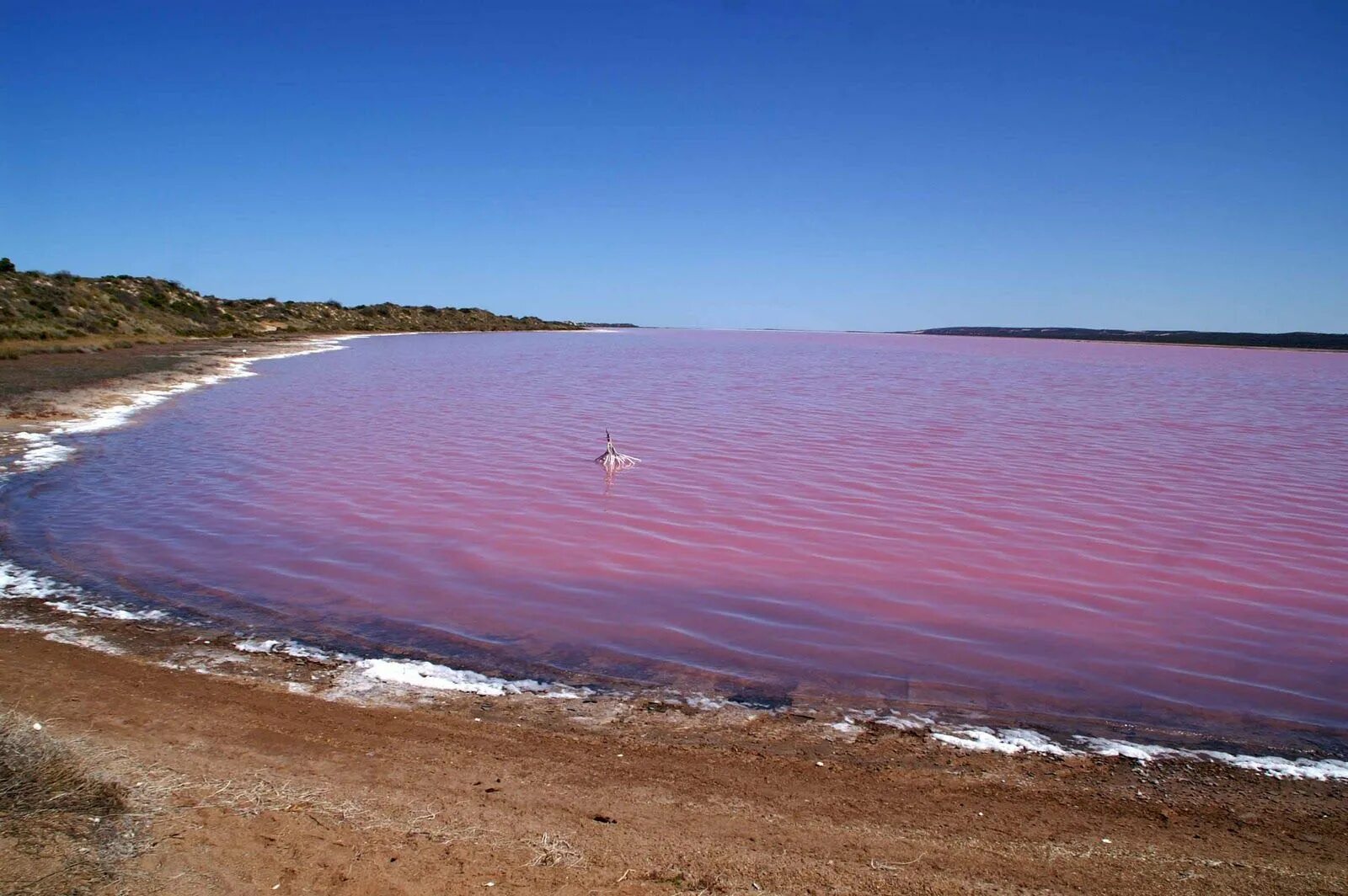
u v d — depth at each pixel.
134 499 13.13
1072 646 8.23
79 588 8.96
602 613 8.79
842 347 92.31
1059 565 10.76
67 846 4.17
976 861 4.64
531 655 7.62
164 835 4.37
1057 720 6.65
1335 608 9.40
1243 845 4.91
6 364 31.67
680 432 21.58
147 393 27.03
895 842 4.81
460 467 16.39
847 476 16.05
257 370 39.03
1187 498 14.65
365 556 10.51
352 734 5.88
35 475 14.72
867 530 12.27
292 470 15.79
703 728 6.29
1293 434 23.19
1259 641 8.45
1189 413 28.44
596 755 5.78
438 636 8.01
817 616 8.88
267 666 7.09
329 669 7.10
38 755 4.96
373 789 5.11
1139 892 4.41
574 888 4.19
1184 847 4.88
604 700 6.73
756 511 13.23
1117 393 35.91
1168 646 8.27
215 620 8.18
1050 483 15.68
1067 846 4.84
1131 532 12.34
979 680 7.39
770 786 5.44
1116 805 5.36
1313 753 6.20
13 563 9.75
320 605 8.76
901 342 126.94
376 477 15.22
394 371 40.94
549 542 11.32
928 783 5.57
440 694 6.70
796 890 4.27
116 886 3.90
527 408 26.69
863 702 6.88
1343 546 11.80
